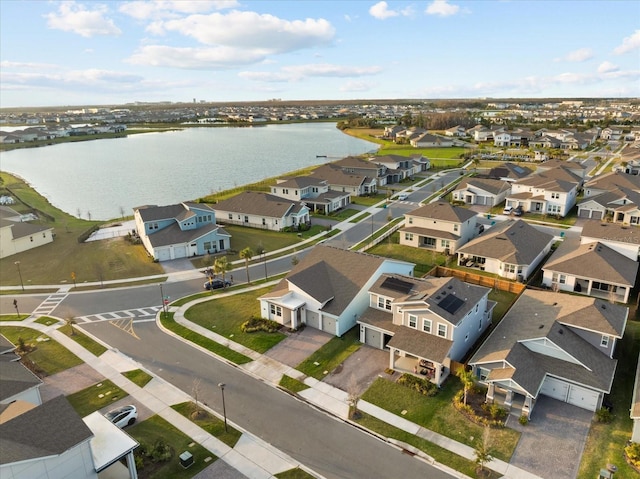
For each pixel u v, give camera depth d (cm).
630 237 5519
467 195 9262
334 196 9112
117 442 2648
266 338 4291
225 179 13450
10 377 3139
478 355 3534
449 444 2927
